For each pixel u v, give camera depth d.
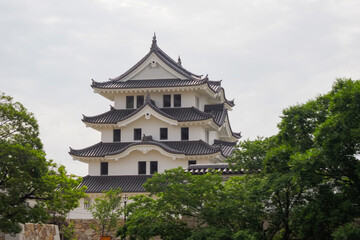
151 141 71.06
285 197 35.44
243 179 38.47
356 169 30.25
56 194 44.50
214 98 82.06
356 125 30.17
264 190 33.88
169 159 71.69
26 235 46.50
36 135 44.41
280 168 34.34
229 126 82.44
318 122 33.31
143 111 73.06
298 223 33.53
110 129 75.62
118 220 63.72
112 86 75.94
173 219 36.72
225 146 79.38
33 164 41.28
